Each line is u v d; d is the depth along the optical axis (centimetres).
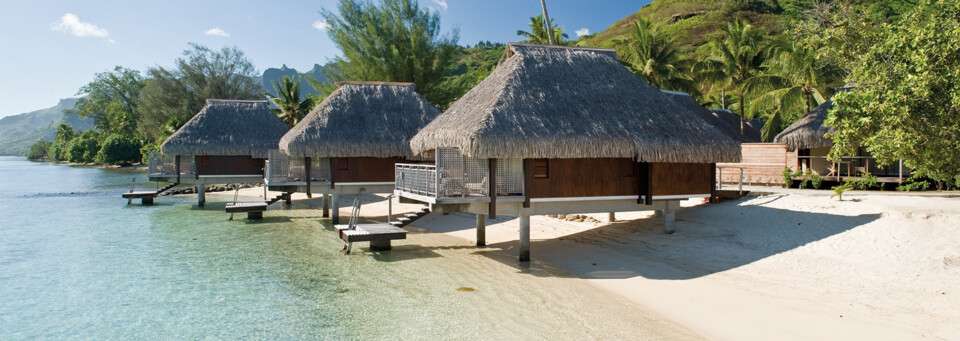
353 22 3416
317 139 1869
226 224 2128
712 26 9506
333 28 3434
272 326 901
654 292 1026
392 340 814
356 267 1323
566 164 1316
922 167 1122
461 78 4038
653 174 1376
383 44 3347
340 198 2942
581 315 905
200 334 873
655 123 1357
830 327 788
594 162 1343
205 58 5725
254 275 1262
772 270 1097
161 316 972
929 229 1114
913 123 1020
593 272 1209
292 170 2048
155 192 2919
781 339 759
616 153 1258
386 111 2059
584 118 1299
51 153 12344
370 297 1053
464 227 1927
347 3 3403
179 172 2680
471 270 1265
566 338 798
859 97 1138
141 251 1573
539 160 1302
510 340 796
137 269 1342
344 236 1465
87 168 7888
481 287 1105
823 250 1150
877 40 1180
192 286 1173
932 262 971
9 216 2417
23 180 5031
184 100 5550
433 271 1263
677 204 1453
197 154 2614
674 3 11950
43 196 3391
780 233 1313
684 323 849
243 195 3391
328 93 3541
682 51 3444
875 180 1786
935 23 1038
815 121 1916
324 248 1590
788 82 2908
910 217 1203
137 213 2512
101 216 2406
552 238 1633
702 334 798
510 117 1230
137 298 1091
